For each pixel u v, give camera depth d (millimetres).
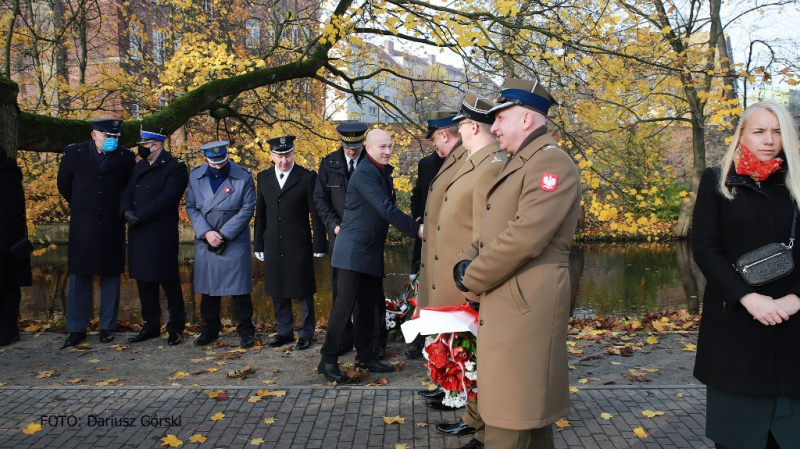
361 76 10680
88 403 4375
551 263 2857
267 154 10547
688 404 4355
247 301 6137
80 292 6125
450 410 4234
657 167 18219
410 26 8102
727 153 2812
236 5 12836
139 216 5953
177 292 6238
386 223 4977
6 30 11008
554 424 3982
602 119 9969
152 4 13664
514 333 2812
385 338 5703
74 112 11258
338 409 4270
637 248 18891
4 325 6160
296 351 5906
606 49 9258
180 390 4633
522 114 2979
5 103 6082
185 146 13586
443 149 4629
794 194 2633
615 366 5473
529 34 8734
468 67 9930
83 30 12422
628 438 3807
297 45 11047
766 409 2609
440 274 3789
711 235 2770
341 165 5680
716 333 2727
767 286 2604
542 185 2779
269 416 4148
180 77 9688
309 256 5984
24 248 6035
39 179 11203
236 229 5914
